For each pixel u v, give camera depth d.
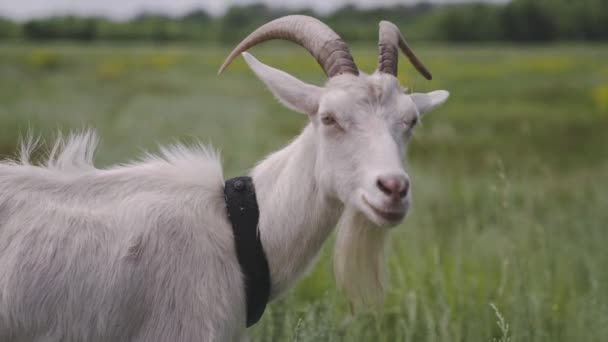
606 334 4.63
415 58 3.72
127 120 13.63
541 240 5.74
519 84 32.03
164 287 3.04
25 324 2.97
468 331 4.75
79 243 3.04
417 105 3.59
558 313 5.31
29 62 34.34
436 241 6.57
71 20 81.81
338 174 3.21
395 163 3.06
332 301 4.57
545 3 81.56
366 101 3.22
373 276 3.56
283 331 4.38
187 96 21.39
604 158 13.92
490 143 15.02
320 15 72.88
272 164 3.46
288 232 3.33
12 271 2.95
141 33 88.31
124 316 3.02
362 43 69.56
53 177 3.21
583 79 33.34
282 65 39.16
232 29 80.50
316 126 3.32
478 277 5.77
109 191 3.24
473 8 84.19
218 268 3.16
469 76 37.00
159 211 3.16
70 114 13.20
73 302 2.98
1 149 9.77
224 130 13.31
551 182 9.53
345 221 3.35
